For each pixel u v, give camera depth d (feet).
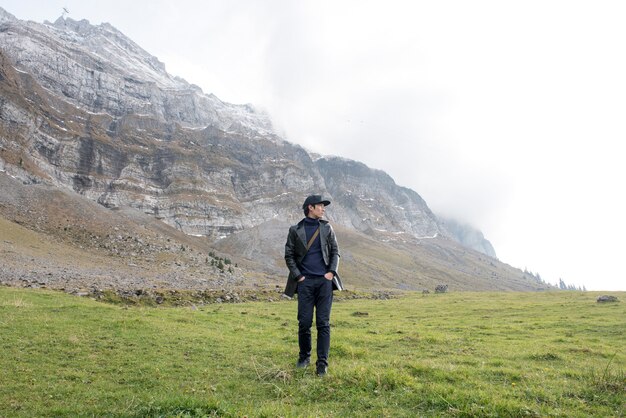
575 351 48.19
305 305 28.84
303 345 29.78
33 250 261.65
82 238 371.35
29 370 29.14
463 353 42.68
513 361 38.88
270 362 32.37
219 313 88.17
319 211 29.35
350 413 21.72
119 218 489.26
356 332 63.26
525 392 25.52
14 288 91.15
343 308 131.54
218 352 36.94
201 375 29.50
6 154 637.71
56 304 66.23
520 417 21.38
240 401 23.61
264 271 580.71
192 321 62.69
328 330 28.78
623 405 23.66
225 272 377.71
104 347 37.24
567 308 124.88
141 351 36.27
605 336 70.23
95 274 219.61
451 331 73.10
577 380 29.89
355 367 29.12
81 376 28.60
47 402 23.44
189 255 423.23
